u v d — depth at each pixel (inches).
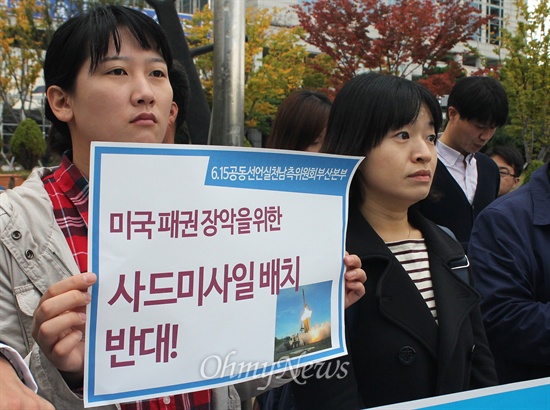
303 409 61.5
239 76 92.9
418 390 60.9
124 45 48.8
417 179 63.2
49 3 548.1
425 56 548.7
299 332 51.8
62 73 49.7
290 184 51.6
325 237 53.5
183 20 676.7
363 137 63.6
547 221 79.4
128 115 48.6
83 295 41.3
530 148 646.5
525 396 49.1
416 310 61.9
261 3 884.6
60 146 58.0
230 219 48.4
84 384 42.9
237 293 48.7
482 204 125.6
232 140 93.2
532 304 75.3
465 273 69.3
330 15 544.4
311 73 727.1
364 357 61.6
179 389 46.0
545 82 578.9
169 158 45.9
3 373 38.0
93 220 43.5
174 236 46.1
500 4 841.5
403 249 66.4
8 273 45.9
